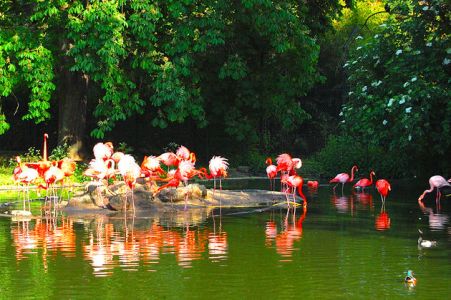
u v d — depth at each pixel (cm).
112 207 1555
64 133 2633
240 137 2777
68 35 2311
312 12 3025
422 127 2059
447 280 874
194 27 2434
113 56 2314
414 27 2091
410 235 1209
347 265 959
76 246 1103
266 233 1233
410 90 1978
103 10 2273
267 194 1828
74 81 2619
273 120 3578
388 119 2139
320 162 2762
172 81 2419
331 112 3841
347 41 3622
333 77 3762
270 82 2781
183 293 814
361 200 1797
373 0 3862
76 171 2362
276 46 2517
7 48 2336
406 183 2320
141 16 2398
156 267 946
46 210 1562
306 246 1101
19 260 995
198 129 3112
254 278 884
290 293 814
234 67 2525
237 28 2694
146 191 1614
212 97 2800
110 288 836
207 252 1051
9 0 2484
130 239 1168
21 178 1549
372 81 2214
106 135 3117
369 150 2562
